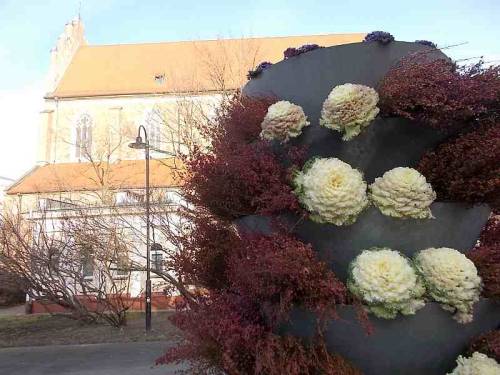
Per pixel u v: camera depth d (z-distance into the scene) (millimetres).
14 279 19109
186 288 3809
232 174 2898
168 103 31094
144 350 15633
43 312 28547
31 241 20141
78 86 41156
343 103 2703
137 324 20531
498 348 2510
